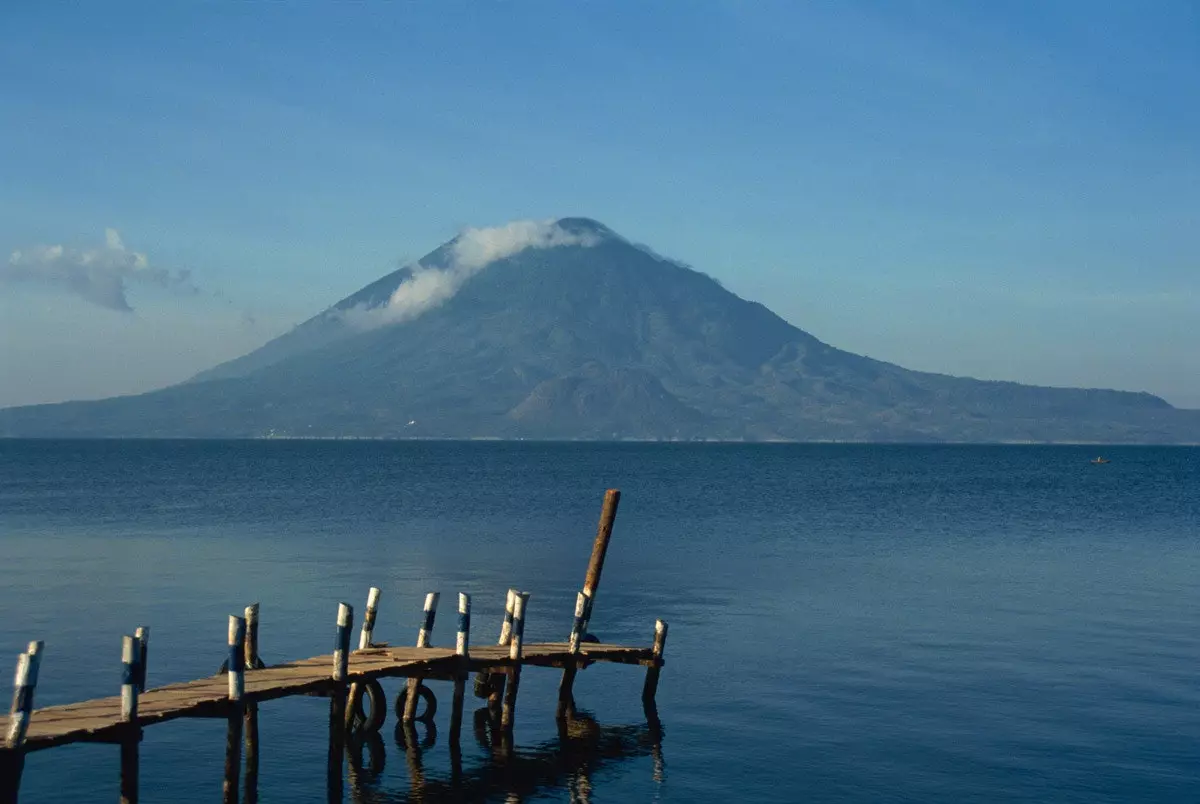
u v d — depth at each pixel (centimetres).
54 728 1681
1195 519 7988
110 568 4809
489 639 3272
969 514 8462
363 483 13212
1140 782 2038
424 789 2052
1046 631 3431
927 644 3231
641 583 4469
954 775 2080
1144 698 2608
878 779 2062
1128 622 3594
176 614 3628
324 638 3259
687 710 2536
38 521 7262
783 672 2883
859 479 15662
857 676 2834
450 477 15162
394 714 2553
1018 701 2583
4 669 2827
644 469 19575
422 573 4694
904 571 4888
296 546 5753
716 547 5869
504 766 2173
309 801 1991
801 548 5850
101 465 19525
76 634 3278
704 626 3519
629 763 2175
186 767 2138
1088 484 14175
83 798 1953
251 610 2369
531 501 9756
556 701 2642
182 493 10731
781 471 18975
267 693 1964
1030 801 1945
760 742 2292
